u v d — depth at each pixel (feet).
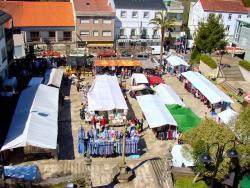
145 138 122.62
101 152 107.76
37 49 206.59
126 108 129.59
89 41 223.92
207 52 211.61
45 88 138.82
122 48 224.33
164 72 195.93
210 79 182.39
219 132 86.38
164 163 103.14
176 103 136.67
